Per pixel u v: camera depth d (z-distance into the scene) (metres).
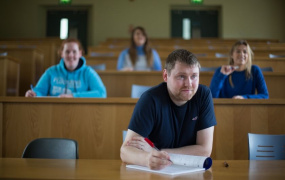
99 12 10.54
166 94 1.48
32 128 2.31
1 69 4.03
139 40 4.21
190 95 1.35
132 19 10.52
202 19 10.85
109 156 2.28
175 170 1.09
